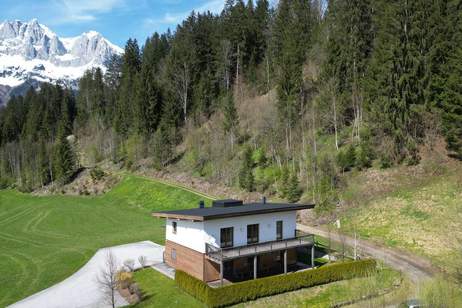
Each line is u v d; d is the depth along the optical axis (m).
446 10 56.78
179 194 73.00
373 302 26.59
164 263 38.44
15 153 129.62
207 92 98.44
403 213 43.16
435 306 24.25
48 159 111.50
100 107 134.50
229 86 101.69
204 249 32.34
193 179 79.25
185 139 95.44
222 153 78.00
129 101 111.50
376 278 30.16
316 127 66.56
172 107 98.38
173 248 37.28
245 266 34.62
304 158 61.62
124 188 86.31
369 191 49.41
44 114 144.38
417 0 54.53
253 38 105.00
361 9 65.31
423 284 27.11
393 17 54.84
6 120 152.12
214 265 32.97
